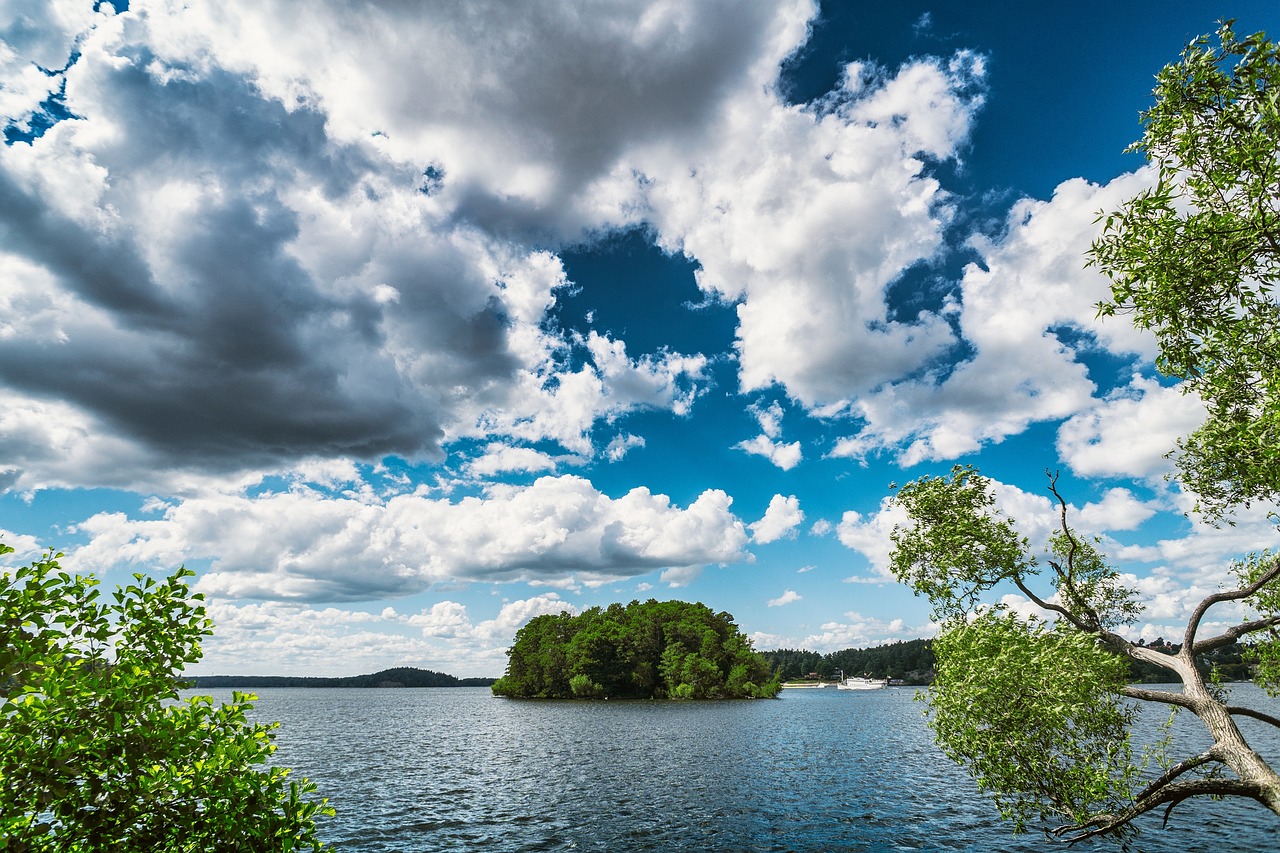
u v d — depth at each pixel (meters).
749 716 113.44
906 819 32.59
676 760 55.97
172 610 7.27
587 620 199.62
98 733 6.49
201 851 6.74
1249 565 14.64
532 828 31.22
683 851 27.34
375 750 64.56
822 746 66.25
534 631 196.75
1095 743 13.62
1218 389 13.20
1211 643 13.92
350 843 28.45
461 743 71.44
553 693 187.88
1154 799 13.10
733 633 187.25
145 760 6.57
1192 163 11.77
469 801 37.81
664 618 187.50
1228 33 10.99
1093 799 12.91
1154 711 81.69
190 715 7.01
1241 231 11.17
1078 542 16.61
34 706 5.96
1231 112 11.15
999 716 14.20
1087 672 13.35
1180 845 25.64
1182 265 12.19
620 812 34.78
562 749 64.81
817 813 34.22
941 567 16.69
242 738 7.07
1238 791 12.02
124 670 6.64
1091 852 25.88
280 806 7.25
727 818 33.25
